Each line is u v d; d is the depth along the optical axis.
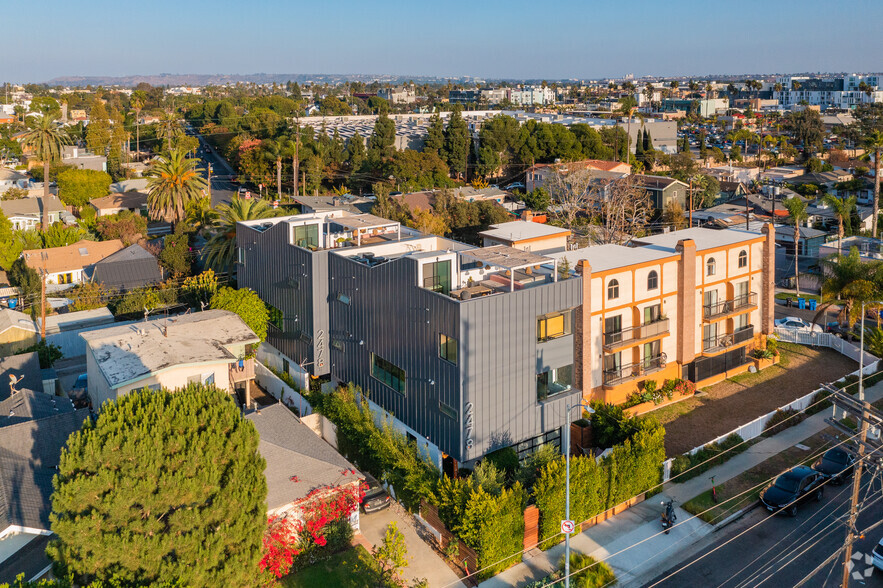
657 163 152.50
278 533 27.78
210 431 24.89
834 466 35.69
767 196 110.62
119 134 150.25
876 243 76.38
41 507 28.75
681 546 30.69
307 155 120.94
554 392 37.31
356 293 40.59
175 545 23.58
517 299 34.31
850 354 51.62
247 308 48.31
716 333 48.25
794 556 29.73
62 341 53.62
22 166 147.62
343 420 37.31
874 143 89.00
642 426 35.31
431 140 133.75
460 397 33.12
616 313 42.12
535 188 110.88
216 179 137.00
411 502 32.69
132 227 86.12
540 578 28.62
